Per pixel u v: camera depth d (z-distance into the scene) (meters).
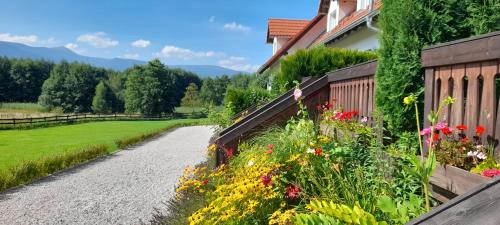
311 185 3.61
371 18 8.77
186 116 62.50
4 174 8.94
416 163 2.49
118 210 6.52
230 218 3.31
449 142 2.79
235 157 5.70
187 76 93.94
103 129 30.36
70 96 73.88
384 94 4.14
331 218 2.25
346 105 6.25
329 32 15.46
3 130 27.50
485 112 2.62
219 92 88.75
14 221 6.10
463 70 2.83
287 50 20.98
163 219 4.66
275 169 3.85
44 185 8.82
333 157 3.82
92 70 79.62
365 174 3.47
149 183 8.74
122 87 85.25
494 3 3.69
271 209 3.49
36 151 15.64
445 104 2.84
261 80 24.23
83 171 10.57
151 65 69.62
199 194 4.70
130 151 15.26
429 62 3.16
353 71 5.82
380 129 3.90
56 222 5.98
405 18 3.85
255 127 6.55
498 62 2.51
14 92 80.19
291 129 5.64
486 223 1.08
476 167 2.51
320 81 7.05
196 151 15.11
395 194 3.09
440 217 1.17
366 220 2.02
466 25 3.76
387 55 4.15
